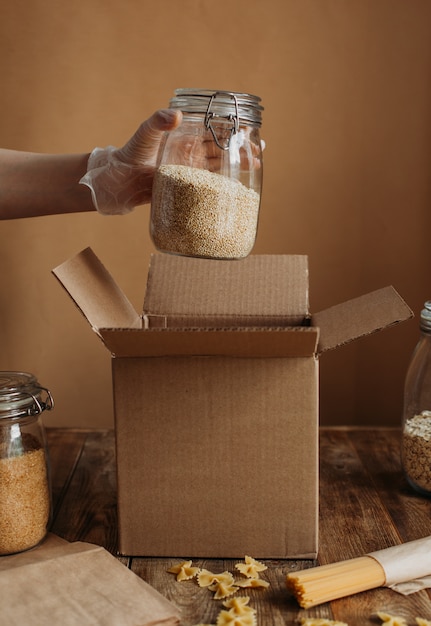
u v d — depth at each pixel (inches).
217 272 49.0
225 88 69.6
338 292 71.9
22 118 70.7
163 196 40.6
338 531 43.8
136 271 72.9
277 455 39.8
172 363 39.4
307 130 69.9
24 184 51.3
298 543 40.4
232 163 40.6
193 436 39.9
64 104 70.4
